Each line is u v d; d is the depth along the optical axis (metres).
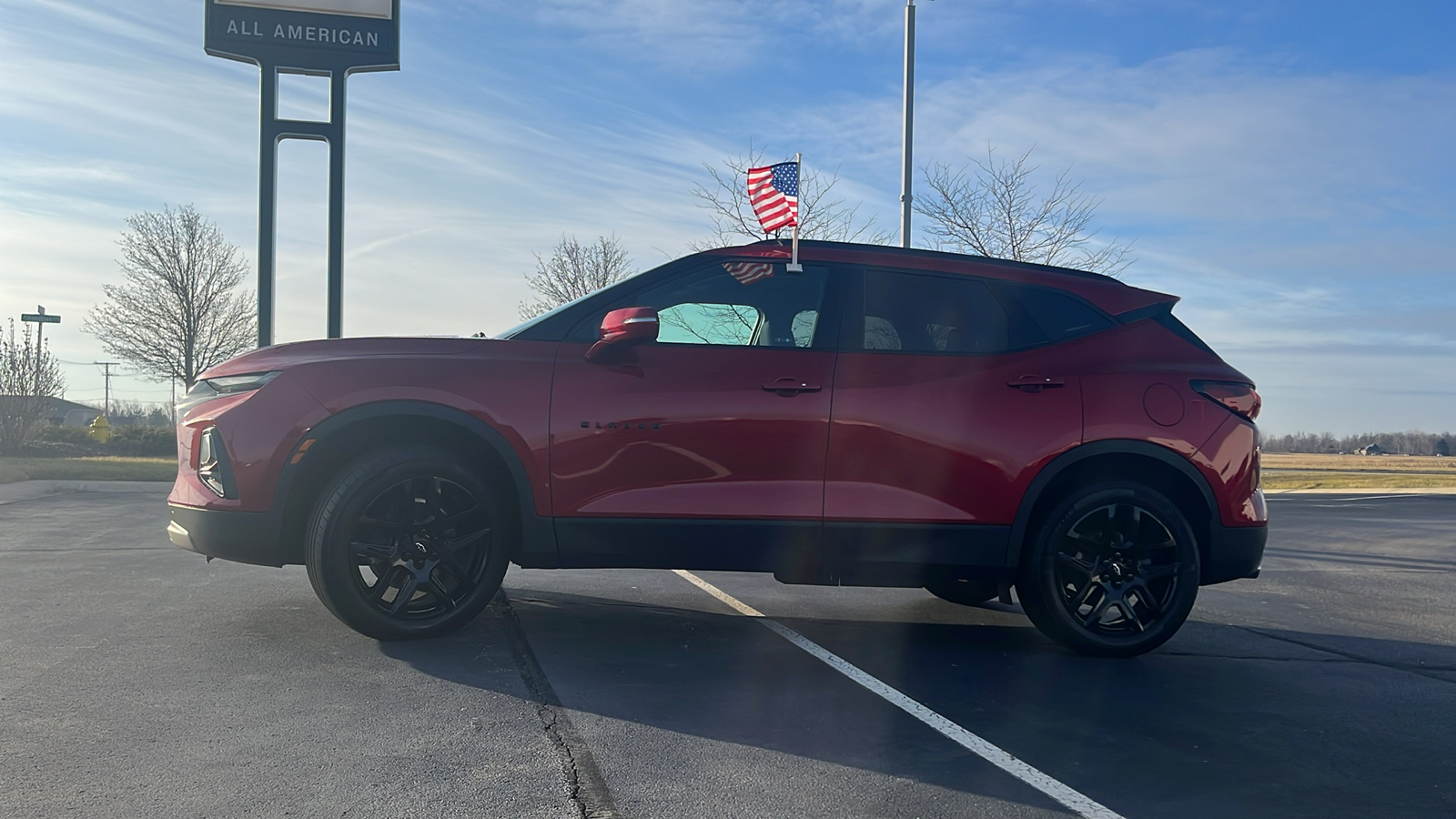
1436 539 11.02
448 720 3.38
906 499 4.51
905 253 4.86
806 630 5.07
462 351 4.44
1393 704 4.04
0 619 4.81
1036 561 4.62
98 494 12.76
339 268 15.12
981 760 3.21
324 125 15.07
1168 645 5.07
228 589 5.64
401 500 4.31
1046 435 4.58
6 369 25.56
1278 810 2.88
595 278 23.61
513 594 5.74
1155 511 4.61
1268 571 8.23
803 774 3.02
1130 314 4.89
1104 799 2.92
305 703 3.53
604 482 4.39
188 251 38.59
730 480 4.44
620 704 3.63
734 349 4.55
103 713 3.38
